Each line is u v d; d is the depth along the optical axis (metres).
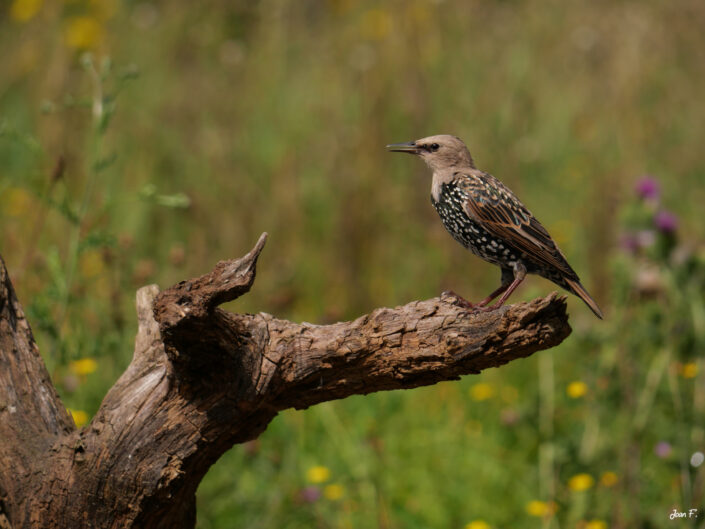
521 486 9.19
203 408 5.33
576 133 15.79
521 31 17.05
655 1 17.34
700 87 16.52
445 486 9.20
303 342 5.33
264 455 9.20
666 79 16.59
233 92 15.71
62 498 5.40
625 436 8.70
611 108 16.03
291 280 12.94
